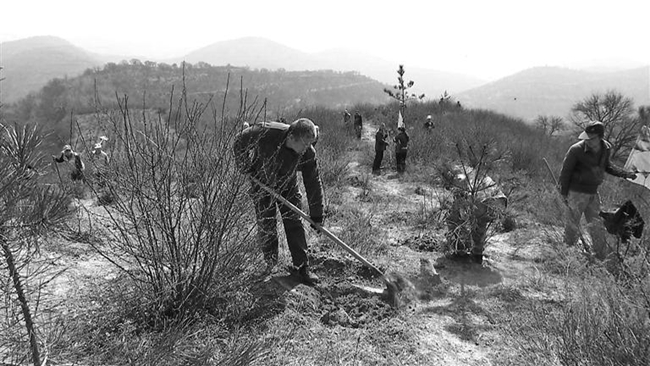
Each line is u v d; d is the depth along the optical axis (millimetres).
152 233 2814
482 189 4645
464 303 3797
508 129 19516
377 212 6531
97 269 3426
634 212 4113
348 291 3746
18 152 1719
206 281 2945
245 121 2861
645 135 4250
